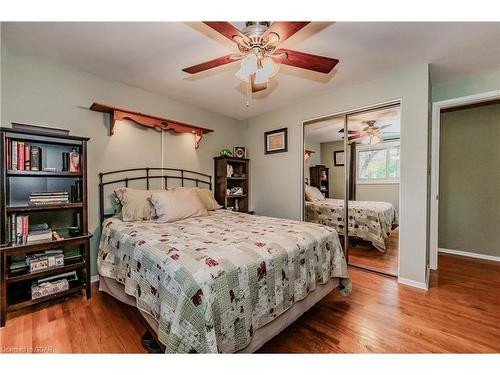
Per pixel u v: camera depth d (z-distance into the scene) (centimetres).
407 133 238
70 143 227
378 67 235
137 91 280
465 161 332
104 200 255
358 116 282
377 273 271
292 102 334
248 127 408
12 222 180
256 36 143
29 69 208
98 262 214
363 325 169
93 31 176
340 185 302
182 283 110
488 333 159
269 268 138
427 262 250
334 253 198
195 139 343
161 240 160
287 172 352
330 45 195
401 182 242
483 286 233
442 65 231
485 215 319
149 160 295
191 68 176
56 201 203
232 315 115
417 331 162
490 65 232
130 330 161
